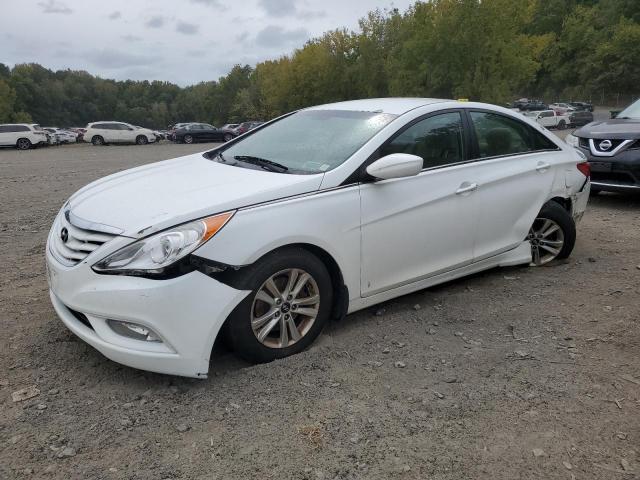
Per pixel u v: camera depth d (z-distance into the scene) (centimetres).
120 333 291
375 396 291
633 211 736
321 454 246
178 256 279
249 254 297
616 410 280
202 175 360
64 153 2756
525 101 5953
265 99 7100
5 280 475
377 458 244
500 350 344
